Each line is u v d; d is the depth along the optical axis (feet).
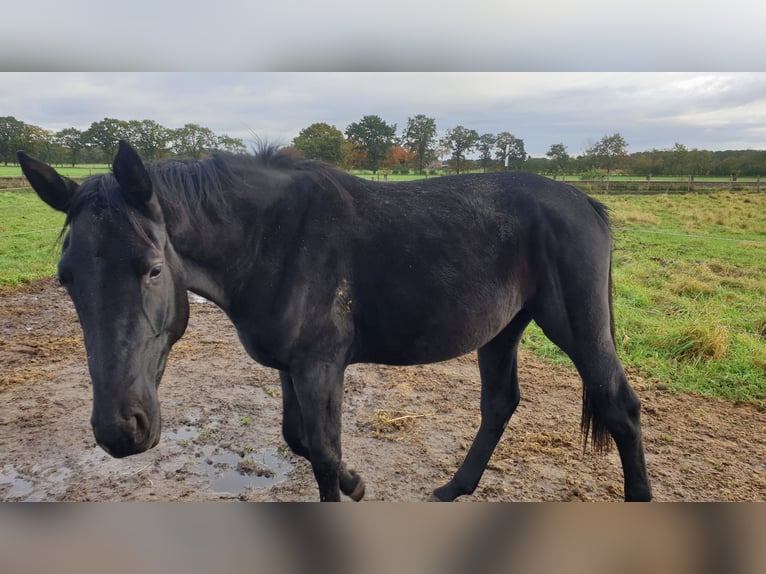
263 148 8.48
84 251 5.97
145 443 6.20
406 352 8.64
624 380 8.93
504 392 10.39
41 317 22.04
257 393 15.19
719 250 35.60
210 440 12.49
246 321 7.95
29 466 11.19
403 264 8.13
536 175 9.47
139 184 6.25
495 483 10.78
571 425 13.34
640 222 46.11
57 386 15.26
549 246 8.75
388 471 11.25
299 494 10.34
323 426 7.91
